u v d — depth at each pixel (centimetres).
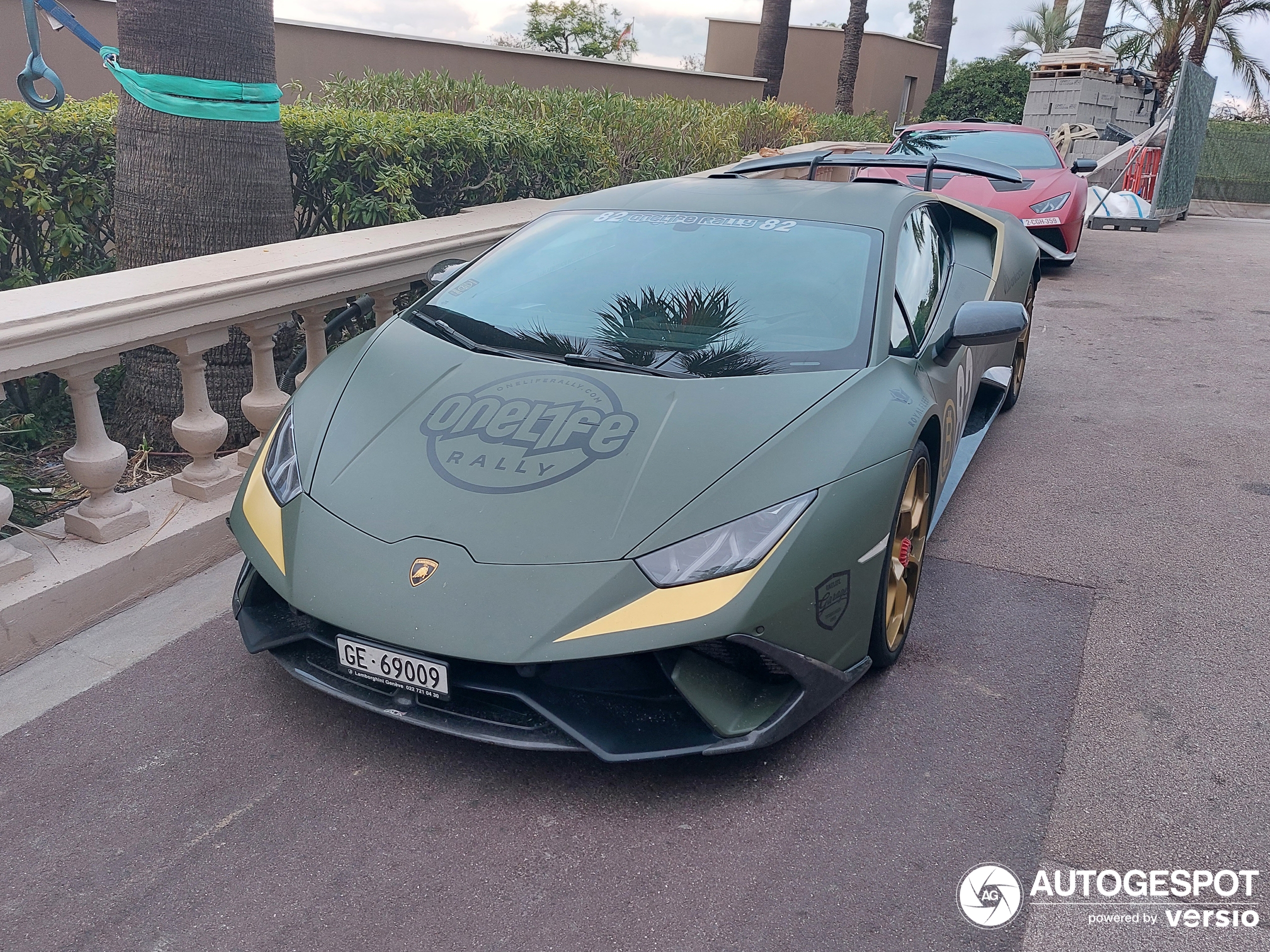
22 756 247
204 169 438
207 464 358
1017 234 507
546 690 224
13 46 983
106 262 509
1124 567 360
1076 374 620
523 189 664
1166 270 1009
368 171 536
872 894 206
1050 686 283
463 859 215
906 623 294
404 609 221
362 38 1148
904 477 259
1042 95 1759
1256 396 573
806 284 306
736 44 2486
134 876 209
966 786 240
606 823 226
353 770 243
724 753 225
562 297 313
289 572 239
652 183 393
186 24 421
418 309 331
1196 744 257
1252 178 2050
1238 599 336
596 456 243
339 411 279
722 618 217
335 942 192
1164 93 2489
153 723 260
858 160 474
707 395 262
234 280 343
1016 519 401
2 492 291
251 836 221
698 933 196
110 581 311
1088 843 222
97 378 507
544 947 192
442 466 248
